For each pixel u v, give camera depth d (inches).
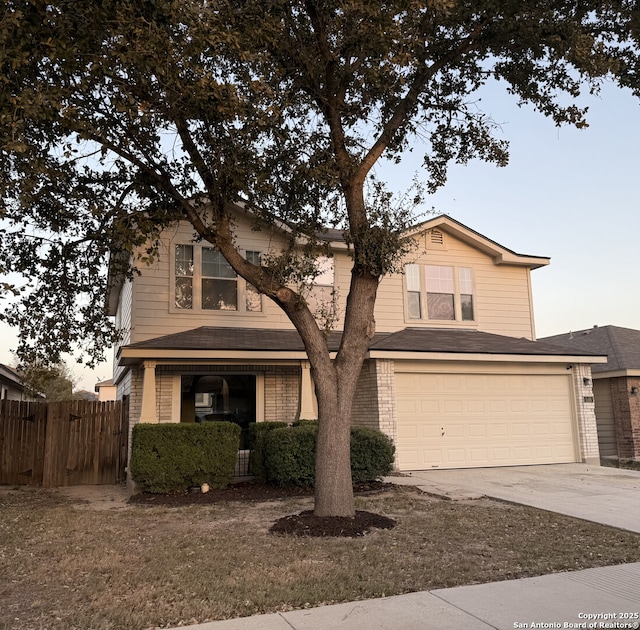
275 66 322.7
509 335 658.8
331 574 217.2
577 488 416.8
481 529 291.3
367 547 255.6
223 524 312.3
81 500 407.8
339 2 290.7
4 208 264.2
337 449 310.8
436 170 427.8
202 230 328.5
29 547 265.7
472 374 559.5
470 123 406.9
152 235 300.5
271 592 197.3
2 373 796.0
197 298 537.0
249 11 288.5
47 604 189.0
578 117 376.2
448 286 642.8
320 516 303.1
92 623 171.2
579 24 339.9
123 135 323.0
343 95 353.1
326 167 331.3
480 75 399.5
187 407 524.1
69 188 344.2
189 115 301.3
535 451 567.5
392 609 183.3
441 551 250.8
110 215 338.3
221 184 329.4
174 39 259.3
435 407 542.0
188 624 172.6
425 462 528.4
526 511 336.5
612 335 737.6
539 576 216.4
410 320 619.8
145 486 418.9
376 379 520.4
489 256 667.4
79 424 506.3
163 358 462.9
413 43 306.8
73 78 279.4
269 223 396.5
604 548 255.1
